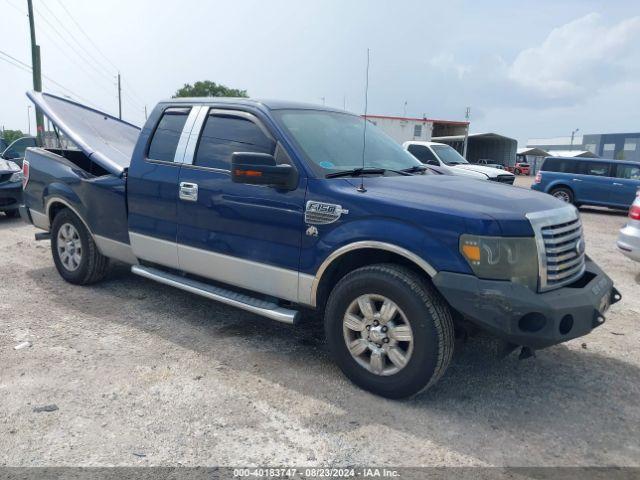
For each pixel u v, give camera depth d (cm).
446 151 1520
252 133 407
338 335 358
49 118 542
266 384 358
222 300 414
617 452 295
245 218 396
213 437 295
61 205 572
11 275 605
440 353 318
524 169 4644
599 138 9056
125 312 490
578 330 323
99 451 280
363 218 341
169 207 446
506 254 307
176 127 458
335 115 462
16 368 371
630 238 652
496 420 323
